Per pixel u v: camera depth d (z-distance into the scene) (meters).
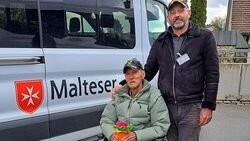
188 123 3.24
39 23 3.20
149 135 2.97
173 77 3.20
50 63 3.22
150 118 3.07
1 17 2.92
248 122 7.42
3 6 2.94
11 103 2.92
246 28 20.42
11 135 2.94
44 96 3.17
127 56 4.10
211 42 3.14
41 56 3.16
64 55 3.36
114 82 3.88
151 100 3.06
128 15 4.24
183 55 3.16
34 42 3.14
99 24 3.83
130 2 4.28
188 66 3.16
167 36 3.27
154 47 3.39
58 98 3.30
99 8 3.85
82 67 3.53
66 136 3.40
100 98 3.73
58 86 3.29
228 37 13.17
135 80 3.04
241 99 9.40
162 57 3.28
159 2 4.86
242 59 10.59
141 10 4.44
